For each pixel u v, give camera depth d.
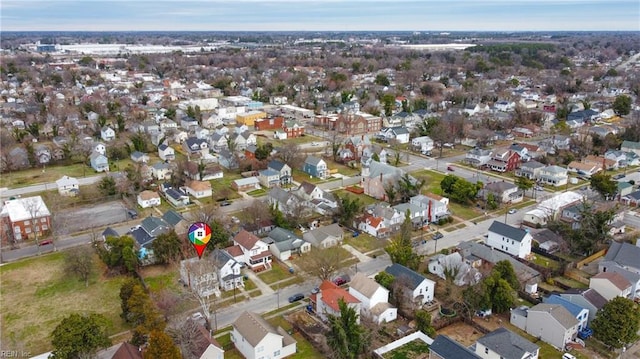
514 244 76.25
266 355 51.78
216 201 100.06
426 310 62.34
